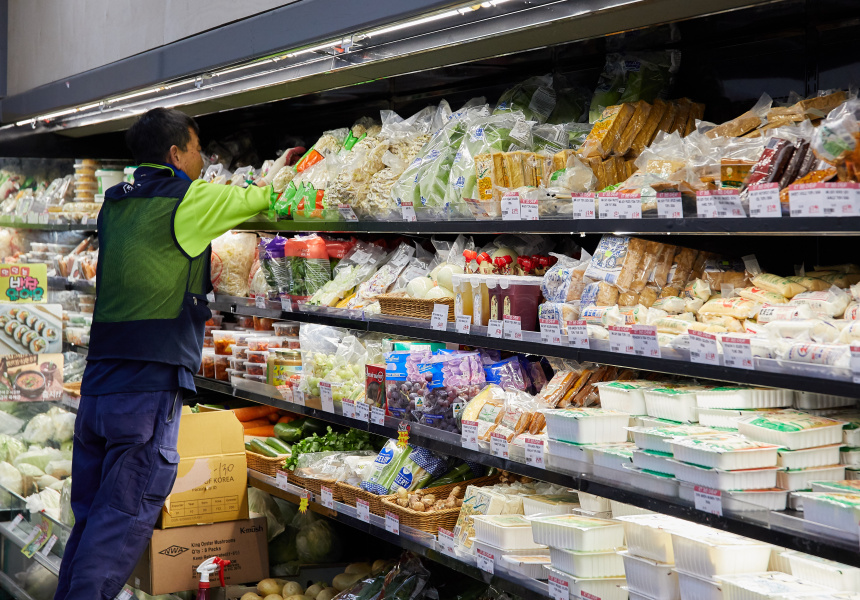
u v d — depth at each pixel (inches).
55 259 218.2
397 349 121.3
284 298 147.2
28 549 162.7
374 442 144.2
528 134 112.3
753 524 72.9
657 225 84.2
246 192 137.2
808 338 73.9
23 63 195.5
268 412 175.0
